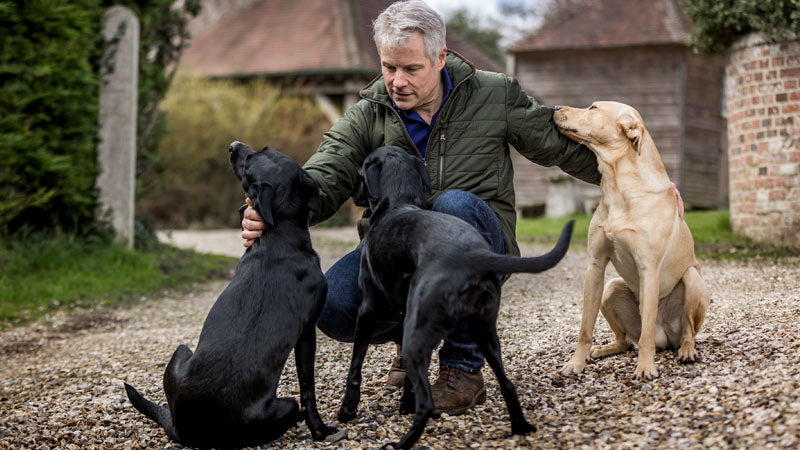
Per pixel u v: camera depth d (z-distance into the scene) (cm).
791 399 286
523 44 2042
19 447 341
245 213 337
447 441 303
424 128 376
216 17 3366
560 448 284
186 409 300
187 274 895
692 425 288
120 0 988
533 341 457
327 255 1021
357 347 333
